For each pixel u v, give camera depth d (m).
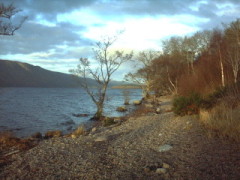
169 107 28.12
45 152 8.37
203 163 5.92
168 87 56.78
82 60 25.11
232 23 27.55
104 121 19.06
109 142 9.60
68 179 5.69
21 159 7.60
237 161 5.75
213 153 6.57
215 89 21.59
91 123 21.53
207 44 45.78
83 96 78.94
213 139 7.93
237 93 14.50
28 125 20.50
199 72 33.25
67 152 8.26
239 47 26.25
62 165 6.80
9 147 9.88
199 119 11.36
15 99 57.00
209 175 5.17
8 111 30.84
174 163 6.21
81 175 5.91
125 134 11.34
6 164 7.19
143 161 6.66
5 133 13.36
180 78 46.50
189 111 13.47
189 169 5.65
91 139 10.48
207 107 13.42
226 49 30.38
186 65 51.53
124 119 20.47
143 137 9.95
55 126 20.05
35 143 10.73
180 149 7.36
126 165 6.45
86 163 6.86
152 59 55.44
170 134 9.74
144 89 57.47
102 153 7.92
